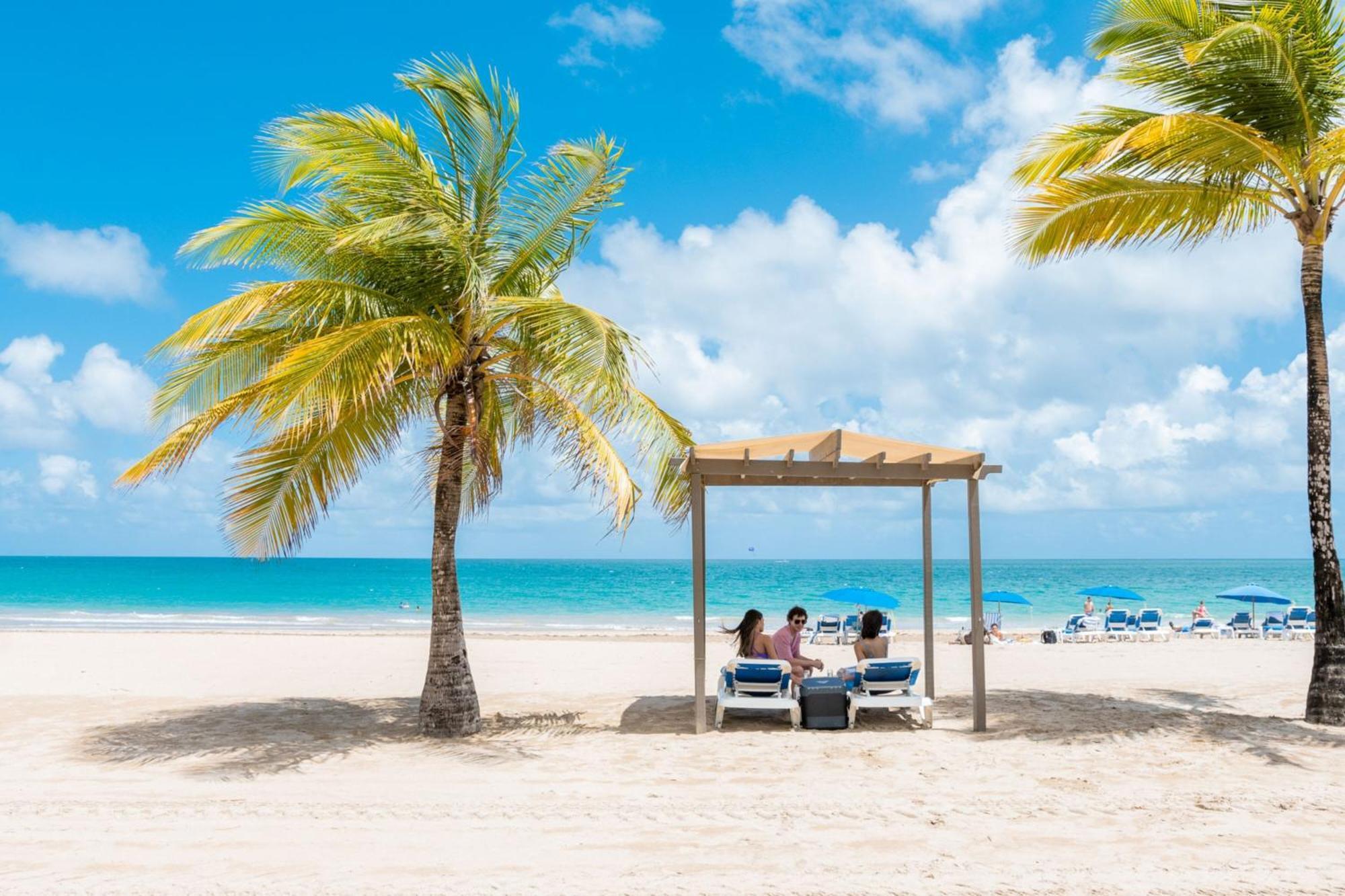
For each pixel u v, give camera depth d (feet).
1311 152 26.63
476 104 27.35
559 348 24.29
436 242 26.03
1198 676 44.88
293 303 25.84
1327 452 29.09
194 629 98.78
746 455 29.19
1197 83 29.25
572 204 28.73
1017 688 39.40
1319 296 29.19
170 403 27.58
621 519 24.98
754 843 17.24
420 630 99.96
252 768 23.81
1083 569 389.80
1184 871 15.64
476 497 33.45
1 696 37.45
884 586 208.64
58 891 14.67
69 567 361.92
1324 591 29.17
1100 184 30.99
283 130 25.73
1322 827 18.24
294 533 29.19
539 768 23.84
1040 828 18.17
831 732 28.91
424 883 15.06
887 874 15.49
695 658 28.99
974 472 29.27
